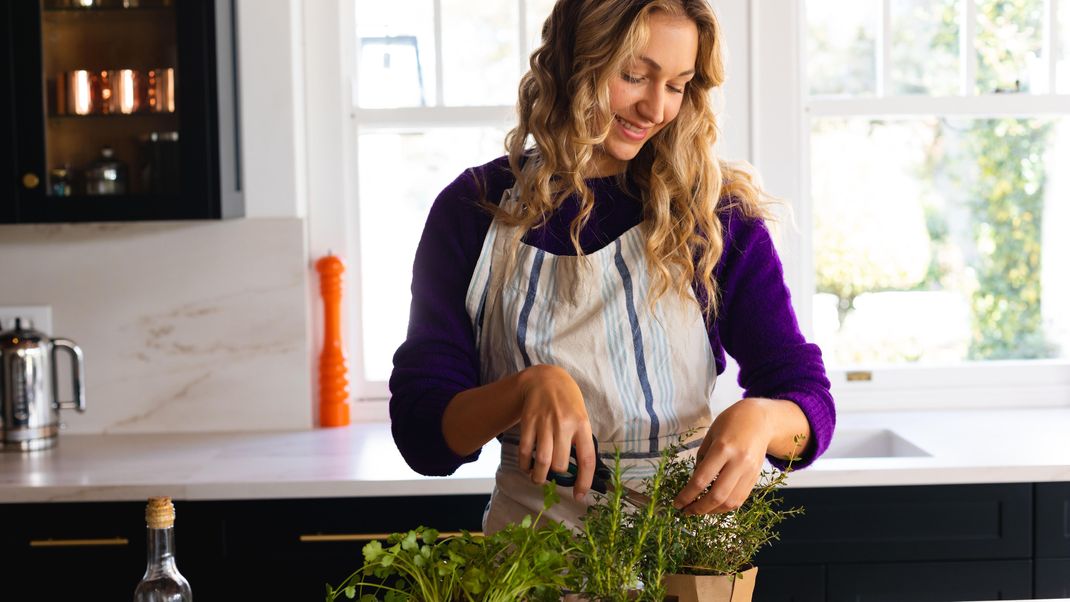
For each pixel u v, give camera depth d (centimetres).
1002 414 296
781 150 300
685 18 138
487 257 152
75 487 235
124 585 238
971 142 490
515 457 153
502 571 95
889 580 239
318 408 301
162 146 265
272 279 292
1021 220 494
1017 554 240
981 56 368
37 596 238
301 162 296
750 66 298
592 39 138
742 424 117
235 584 239
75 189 266
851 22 424
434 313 151
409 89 303
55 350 287
